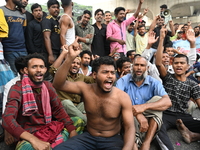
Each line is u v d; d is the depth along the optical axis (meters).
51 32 3.89
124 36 5.16
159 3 12.08
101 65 1.93
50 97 2.39
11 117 1.99
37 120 2.24
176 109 3.12
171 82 3.17
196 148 2.73
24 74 2.24
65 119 2.43
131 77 2.87
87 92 2.06
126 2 12.55
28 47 3.89
